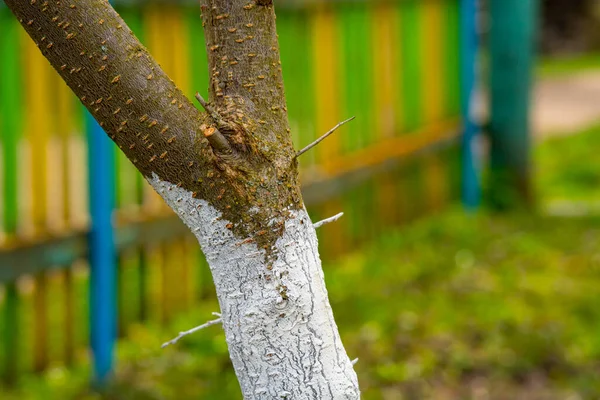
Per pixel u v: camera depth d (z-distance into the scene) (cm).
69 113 396
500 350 443
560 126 1205
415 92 677
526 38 721
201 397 385
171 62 452
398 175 661
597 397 397
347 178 583
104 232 401
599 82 1609
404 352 441
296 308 163
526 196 732
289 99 528
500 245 629
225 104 162
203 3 166
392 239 638
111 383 395
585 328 476
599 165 904
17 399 381
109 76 148
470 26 716
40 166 387
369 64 617
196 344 445
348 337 462
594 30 2012
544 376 420
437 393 402
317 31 554
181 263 477
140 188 443
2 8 378
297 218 163
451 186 742
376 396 391
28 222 470
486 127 733
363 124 613
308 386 166
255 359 165
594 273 571
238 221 159
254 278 162
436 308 504
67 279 411
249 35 162
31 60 380
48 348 412
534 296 524
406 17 659
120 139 153
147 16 432
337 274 568
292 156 163
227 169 156
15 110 379
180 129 153
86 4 147
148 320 459
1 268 370
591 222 693
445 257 602
